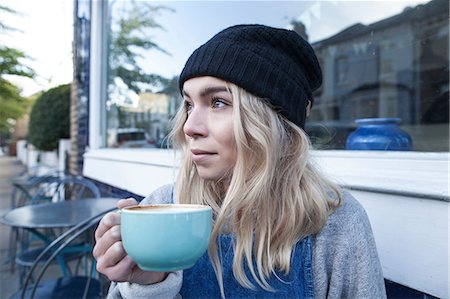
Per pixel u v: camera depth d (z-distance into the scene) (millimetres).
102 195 3049
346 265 653
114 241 531
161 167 1943
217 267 663
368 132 1212
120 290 581
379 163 947
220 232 688
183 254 477
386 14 2492
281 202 688
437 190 770
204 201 738
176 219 472
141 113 2602
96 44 3125
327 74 3752
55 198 3812
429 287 776
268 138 665
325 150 1175
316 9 2355
